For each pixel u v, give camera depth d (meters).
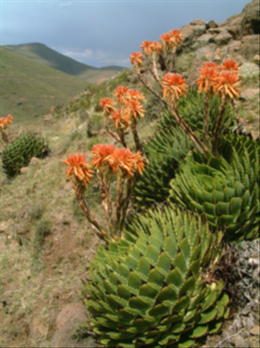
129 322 2.76
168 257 2.65
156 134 5.62
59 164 8.21
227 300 2.81
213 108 5.34
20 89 56.62
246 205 3.30
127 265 2.81
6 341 4.29
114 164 3.30
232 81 3.48
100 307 2.94
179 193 3.94
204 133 3.96
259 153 3.79
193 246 2.88
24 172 8.62
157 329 2.69
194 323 2.62
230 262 3.01
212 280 2.97
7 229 6.40
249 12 11.10
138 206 5.11
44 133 13.36
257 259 2.84
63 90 68.81
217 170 3.86
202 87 3.66
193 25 12.84
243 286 2.86
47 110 50.16
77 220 5.76
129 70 14.48
